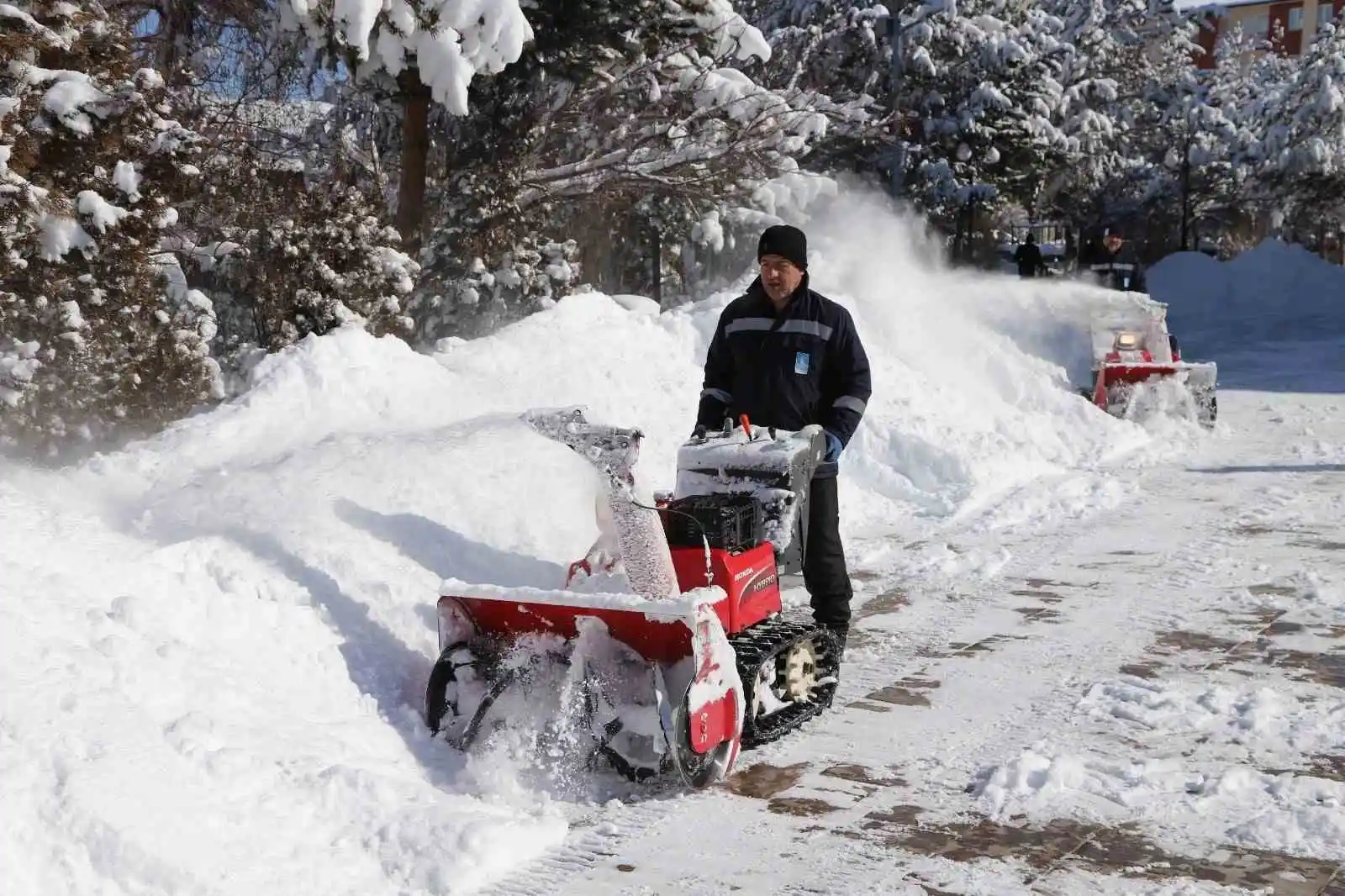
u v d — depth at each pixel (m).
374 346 8.39
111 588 4.73
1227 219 49.41
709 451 5.16
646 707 4.71
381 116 20.09
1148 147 46.53
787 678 5.19
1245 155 44.97
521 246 17.52
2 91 9.95
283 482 6.41
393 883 3.85
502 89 18.45
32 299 9.79
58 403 9.66
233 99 17.52
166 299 10.67
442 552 6.20
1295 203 47.97
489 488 6.93
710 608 4.53
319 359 8.05
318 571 5.55
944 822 4.31
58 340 9.62
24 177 9.88
